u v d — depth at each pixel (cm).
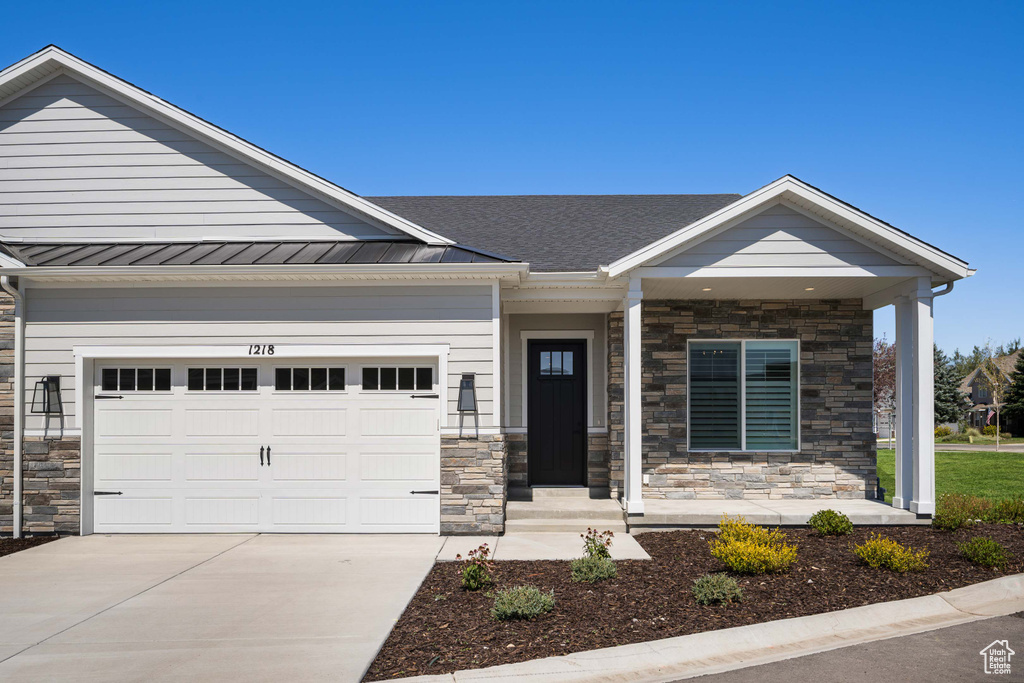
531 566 813
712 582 668
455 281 1007
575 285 1069
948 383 4438
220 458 1018
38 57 1095
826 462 1197
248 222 1121
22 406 1006
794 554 765
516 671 513
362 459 1015
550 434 1230
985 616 658
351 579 768
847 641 592
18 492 1002
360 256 1026
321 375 1023
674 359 1202
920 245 970
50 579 776
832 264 1002
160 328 1007
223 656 550
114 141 1123
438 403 1012
